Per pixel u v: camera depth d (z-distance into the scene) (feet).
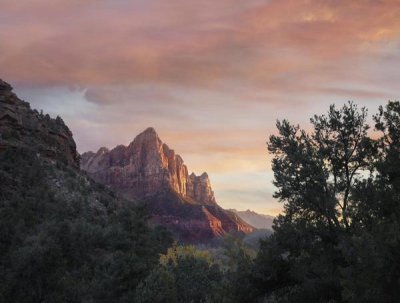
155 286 141.38
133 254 172.76
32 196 330.13
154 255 222.07
